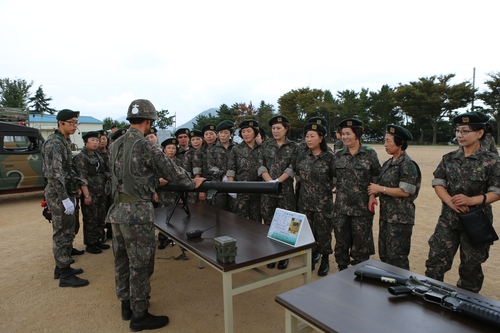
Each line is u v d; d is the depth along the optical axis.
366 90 36.97
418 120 31.66
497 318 1.18
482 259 2.36
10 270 3.61
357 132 2.96
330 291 1.54
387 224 2.79
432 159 14.01
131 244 2.26
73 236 3.28
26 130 7.49
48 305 2.81
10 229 5.36
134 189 2.25
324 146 3.35
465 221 2.29
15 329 2.44
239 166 4.04
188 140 4.95
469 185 2.40
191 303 2.81
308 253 2.31
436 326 1.24
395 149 2.75
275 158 3.70
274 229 2.42
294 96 36.16
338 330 1.24
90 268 3.63
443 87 28.06
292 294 1.53
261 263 2.06
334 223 3.11
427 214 5.55
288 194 3.66
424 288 1.46
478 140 2.43
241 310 2.69
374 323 1.27
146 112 2.30
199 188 2.56
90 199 3.91
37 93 39.31
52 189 3.09
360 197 2.94
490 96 26.16
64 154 3.20
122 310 2.56
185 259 3.88
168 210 3.36
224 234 2.54
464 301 1.32
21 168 7.38
